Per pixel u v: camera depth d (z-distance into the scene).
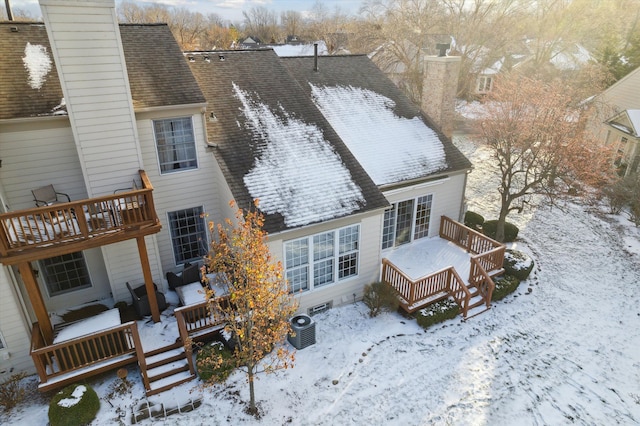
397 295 13.30
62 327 10.67
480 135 19.84
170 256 13.52
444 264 15.01
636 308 14.23
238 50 16.58
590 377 11.38
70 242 9.40
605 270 16.34
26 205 11.20
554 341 12.60
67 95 10.09
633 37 38.97
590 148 17.45
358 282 13.69
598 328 13.23
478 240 15.41
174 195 12.87
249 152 12.98
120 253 11.90
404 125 17.05
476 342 12.35
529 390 10.84
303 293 12.59
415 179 15.03
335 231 12.48
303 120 14.63
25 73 11.20
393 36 37.53
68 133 11.09
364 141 15.70
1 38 11.79
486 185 23.88
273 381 10.52
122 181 11.42
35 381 10.39
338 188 12.91
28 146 10.74
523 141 16.73
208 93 14.30
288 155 13.31
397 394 10.44
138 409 9.54
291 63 17.86
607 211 21.20
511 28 40.25
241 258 8.70
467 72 38.66
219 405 9.79
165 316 11.67
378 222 13.25
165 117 11.93
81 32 9.77
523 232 19.09
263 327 9.73
